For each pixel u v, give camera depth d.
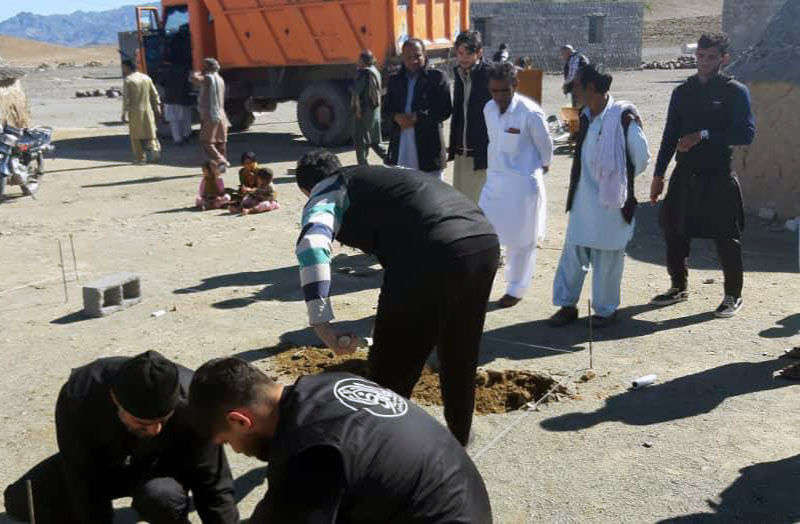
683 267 6.53
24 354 5.91
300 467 2.19
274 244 8.77
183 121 17.05
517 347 5.81
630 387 5.10
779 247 8.30
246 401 2.31
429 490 2.26
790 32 9.73
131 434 3.03
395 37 14.62
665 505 3.86
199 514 3.36
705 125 6.01
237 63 16.62
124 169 13.88
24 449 4.58
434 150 7.85
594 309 6.21
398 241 3.70
